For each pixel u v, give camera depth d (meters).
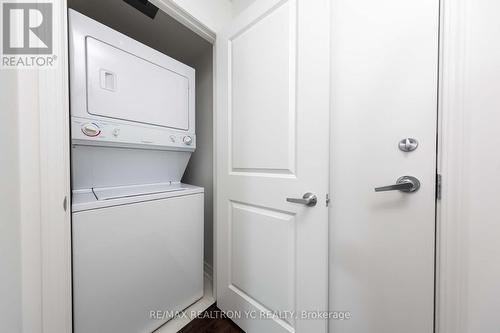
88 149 1.02
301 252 0.90
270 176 1.01
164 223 1.15
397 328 0.76
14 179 0.61
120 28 1.64
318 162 0.84
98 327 0.90
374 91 0.79
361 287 0.84
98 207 0.89
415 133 0.71
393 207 0.76
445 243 0.65
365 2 0.80
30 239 0.64
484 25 0.59
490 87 0.59
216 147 1.35
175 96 1.34
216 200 1.36
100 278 0.90
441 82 0.65
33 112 0.64
